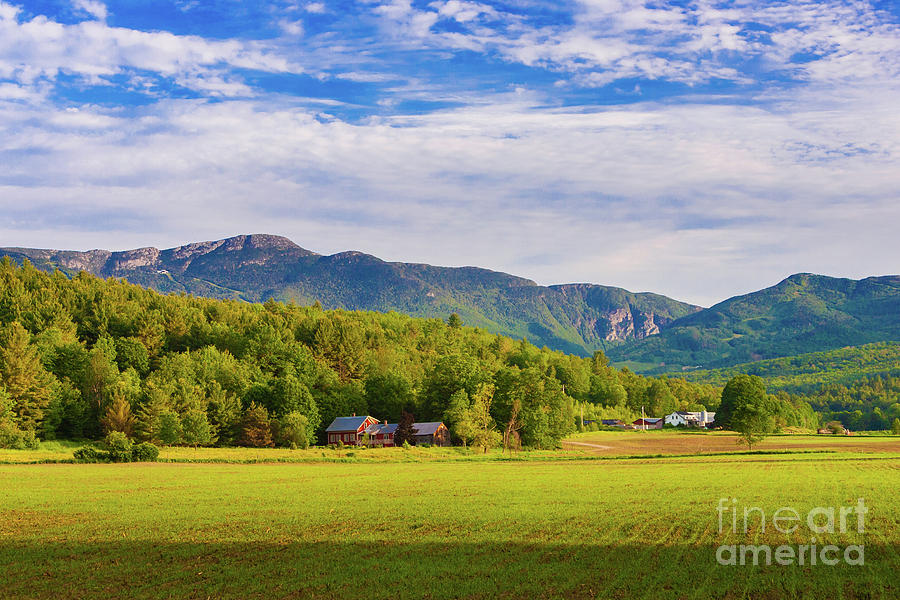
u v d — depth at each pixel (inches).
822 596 1139.9
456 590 1177.4
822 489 2534.5
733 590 1168.8
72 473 3329.2
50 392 5315.0
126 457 4114.2
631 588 1179.9
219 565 1357.0
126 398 5383.9
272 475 3257.9
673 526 1740.9
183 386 5506.9
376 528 1742.1
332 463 4195.4
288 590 1186.6
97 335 7628.0
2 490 2591.0
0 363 5344.5
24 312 7539.4
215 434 5319.9
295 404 5890.8
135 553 1467.8
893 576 1248.2
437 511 2015.3
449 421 6304.1
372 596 1151.0
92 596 1165.1
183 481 2950.3
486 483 2847.0
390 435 6072.8
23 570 1327.5
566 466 3895.2
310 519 1882.4
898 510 1989.4
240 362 6786.4
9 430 4778.5
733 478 3016.7
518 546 1513.3
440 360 7135.8
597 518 1875.0
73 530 1731.1
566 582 1216.2
